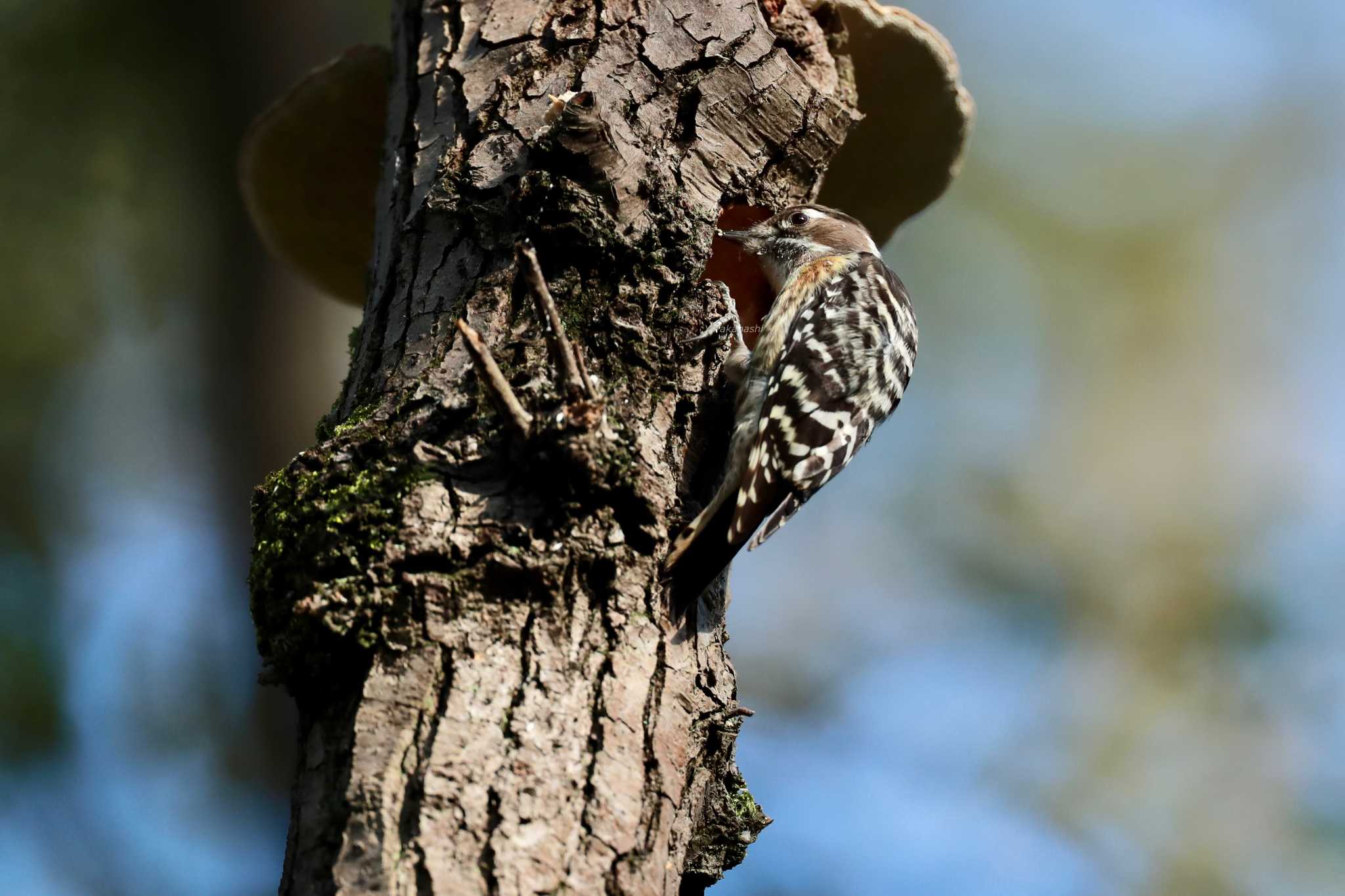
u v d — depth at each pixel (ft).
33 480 51.13
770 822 22.62
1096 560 55.47
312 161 35.42
